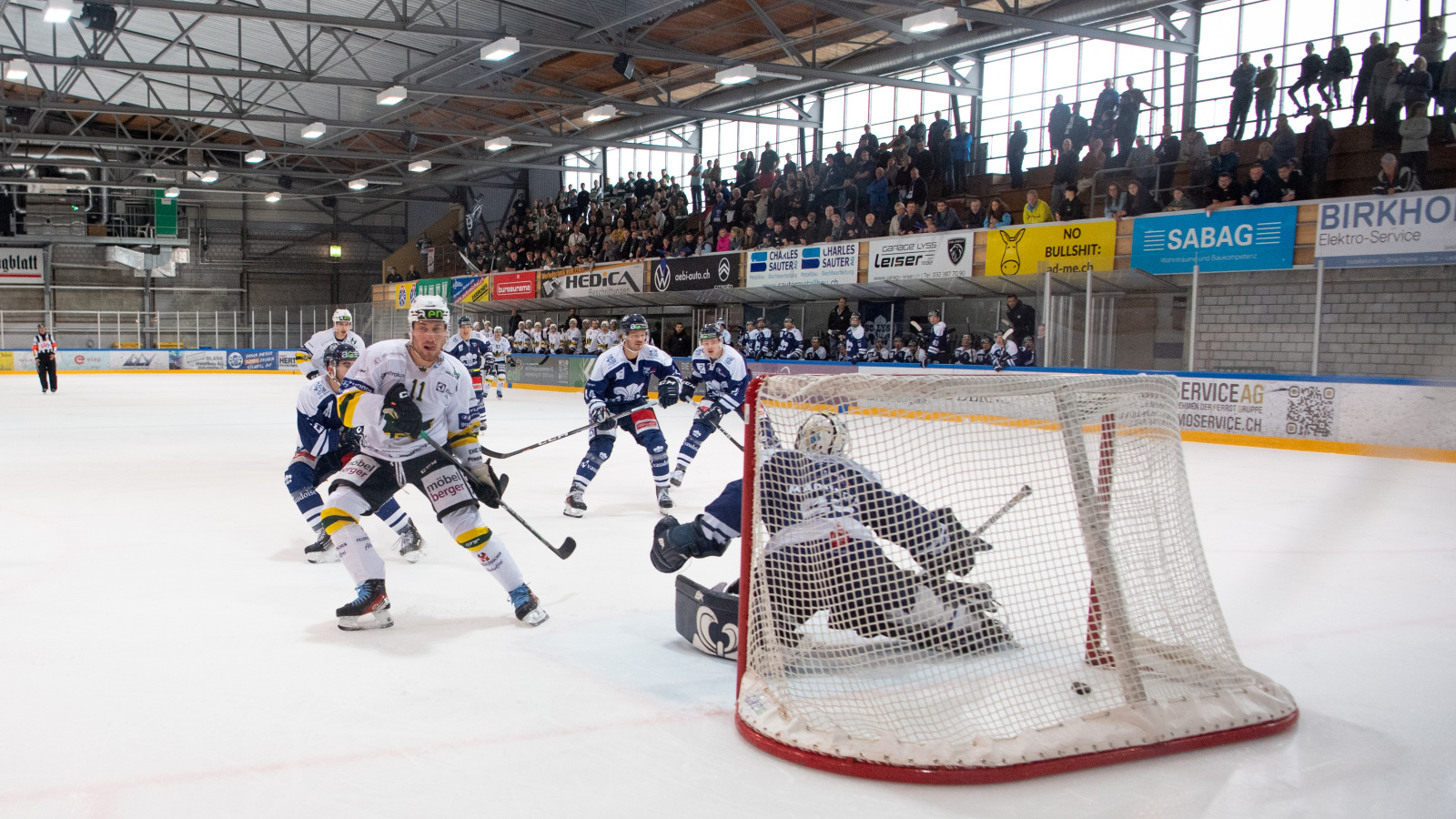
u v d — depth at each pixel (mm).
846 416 2961
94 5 15266
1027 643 2914
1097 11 15320
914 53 18281
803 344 18641
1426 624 3818
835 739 2506
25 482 7645
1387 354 11672
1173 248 13039
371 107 24516
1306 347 12328
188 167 25484
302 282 34938
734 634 3307
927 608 2951
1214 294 13094
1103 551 2754
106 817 2211
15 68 15750
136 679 3123
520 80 21266
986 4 16531
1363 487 7867
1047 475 2863
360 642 3543
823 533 2953
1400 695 3021
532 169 29219
